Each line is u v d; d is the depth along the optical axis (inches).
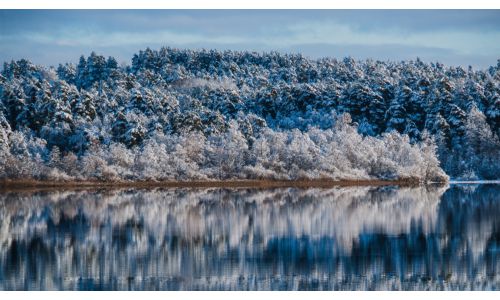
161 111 5487.2
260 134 4394.7
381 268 1254.9
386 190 3351.4
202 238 1598.2
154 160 3799.2
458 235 1608.0
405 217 1979.6
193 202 2544.3
